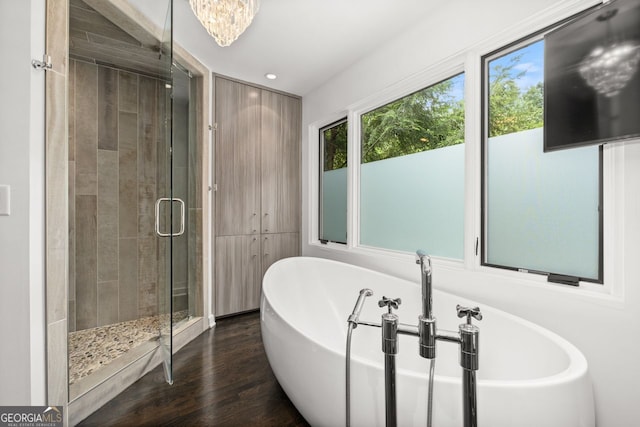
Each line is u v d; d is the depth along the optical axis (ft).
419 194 7.02
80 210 7.92
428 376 3.05
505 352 4.39
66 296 4.37
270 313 5.16
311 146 10.62
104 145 8.23
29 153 3.89
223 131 9.09
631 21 3.44
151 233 8.84
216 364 6.46
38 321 4.01
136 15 5.79
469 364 2.25
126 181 8.51
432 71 6.35
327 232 10.34
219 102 9.00
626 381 3.69
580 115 3.97
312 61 8.28
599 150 4.17
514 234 5.19
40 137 4.03
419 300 6.12
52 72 4.13
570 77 4.08
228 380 5.83
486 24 5.24
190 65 7.84
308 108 10.59
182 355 6.89
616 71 3.59
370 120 8.50
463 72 6.08
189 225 8.39
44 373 4.08
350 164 8.85
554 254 4.66
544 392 2.83
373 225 8.37
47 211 4.09
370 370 3.35
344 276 7.61
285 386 4.60
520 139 5.08
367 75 7.95
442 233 6.47
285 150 10.46
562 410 2.83
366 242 8.63
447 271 5.94
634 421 3.63
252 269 9.73
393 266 7.30
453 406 2.92
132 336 7.47
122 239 8.46
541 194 4.82
